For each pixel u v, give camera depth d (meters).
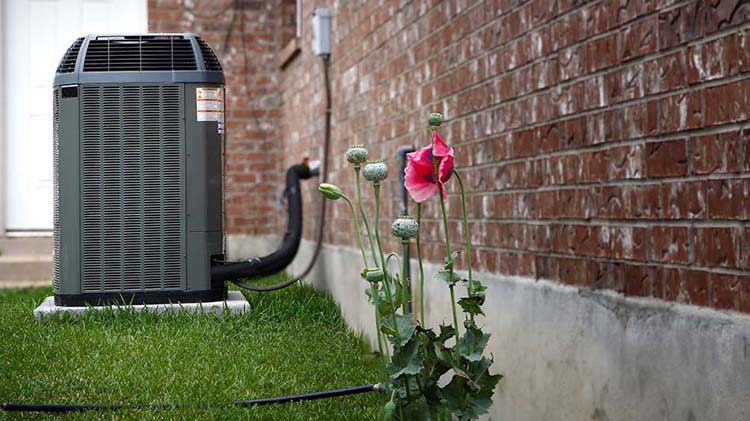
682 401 2.16
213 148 4.90
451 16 3.79
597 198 2.62
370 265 5.02
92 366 3.88
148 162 4.86
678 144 2.21
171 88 4.86
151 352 4.06
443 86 3.91
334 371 4.01
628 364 2.41
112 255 4.86
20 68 7.76
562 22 2.81
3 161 7.69
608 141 2.55
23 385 3.62
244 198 8.37
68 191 4.84
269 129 8.39
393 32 4.66
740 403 1.94
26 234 7.71
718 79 2.05
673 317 2.21
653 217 2.33
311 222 6.82
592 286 2.65
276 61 8.37
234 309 4.87
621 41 2.47
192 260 4.89
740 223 1.98
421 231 4.20
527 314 3.05
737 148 1.99
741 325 1.95
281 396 3.54
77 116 4.83
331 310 5.34
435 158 2.27
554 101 2.88
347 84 5.74
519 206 3.15
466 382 2.32
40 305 5.02
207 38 8.28
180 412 3.26
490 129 3.39
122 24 8.01
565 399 2.77
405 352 2.28
